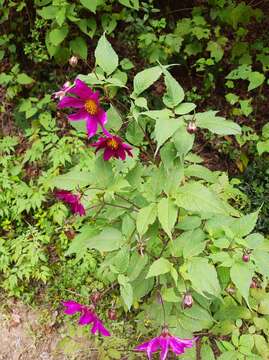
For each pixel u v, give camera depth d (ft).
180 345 1.73
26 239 3.14
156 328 2.42
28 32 3.78
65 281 3.07
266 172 3.39
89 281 3.02
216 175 2.50
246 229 1.77
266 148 3.28
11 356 2.86
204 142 3.62
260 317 2.16
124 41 3.70
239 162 3.51
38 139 3.48
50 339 2.89
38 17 3.69
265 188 3.38
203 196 1.65
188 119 1.68
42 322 2.96
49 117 3.56
